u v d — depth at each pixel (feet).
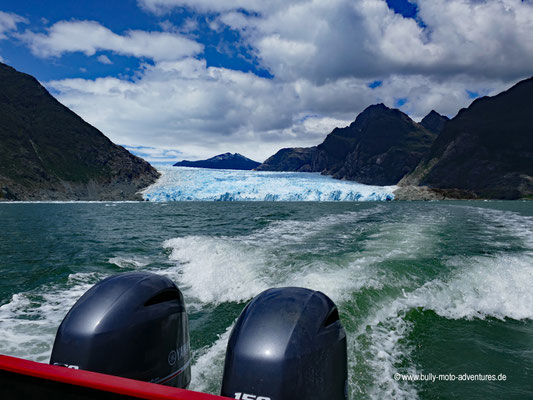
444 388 9.34
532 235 35.81
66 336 4.94
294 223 51.96
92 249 32.81
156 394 2.42
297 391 4.42
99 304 5.18
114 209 111.86
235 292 17.48
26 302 17.07
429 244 29.25
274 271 20.13
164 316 5.65
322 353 4.78
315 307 5.19
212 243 31.94
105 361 4.87
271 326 4.77
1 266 25.54
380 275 18.22
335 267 20.17
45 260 27.68
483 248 27.43
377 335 12.37
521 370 10.27
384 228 41.37
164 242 36.47
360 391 9.16
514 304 15.29
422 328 13.03
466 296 16.14
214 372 9.91
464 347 11.63
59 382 2.71
